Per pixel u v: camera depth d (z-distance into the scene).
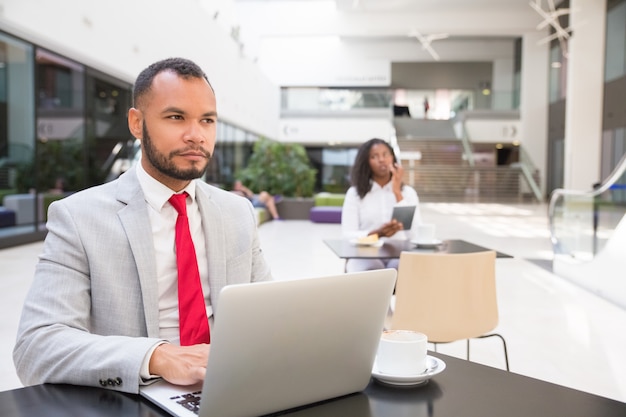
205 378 0.91
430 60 26.25
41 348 1.20
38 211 8.86
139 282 1.37
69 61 8.60
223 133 15.66
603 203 5.64
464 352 3.79
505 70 26.19
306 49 26.14
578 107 16.48
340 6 20.80
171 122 1.33
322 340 1.02
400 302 2.78
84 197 1.42
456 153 24.33
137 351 1.13
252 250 1.66
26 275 5.97
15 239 8.16
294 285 0.95
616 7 15.79
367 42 26.03
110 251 1.36
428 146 24.45
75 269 1.34
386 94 25.02
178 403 1.04
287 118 25.23
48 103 9.86
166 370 1.11
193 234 1.50
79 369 1.14
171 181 1.44
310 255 8.10
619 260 5.20
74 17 7.91
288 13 21.67
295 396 1.03
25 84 8.27
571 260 6.39
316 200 15.00
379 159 4.18
